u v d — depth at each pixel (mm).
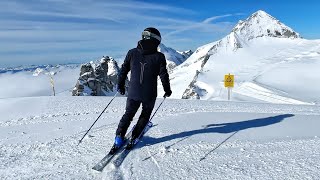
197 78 107438
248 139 5926
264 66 105750
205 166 4523
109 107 10016
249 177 4055
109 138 6020
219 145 5531
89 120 7859
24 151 5383
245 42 159125
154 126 6906
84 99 12320
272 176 4043
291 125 7094
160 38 5355
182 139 5891
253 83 63812
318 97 56750
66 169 4500
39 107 9930
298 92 65438
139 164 4621
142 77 5184
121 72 5387
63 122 7668
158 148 5344
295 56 116938
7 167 4641
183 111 9273
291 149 5227
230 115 8312
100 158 4926
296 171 4160
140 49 5258
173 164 4617
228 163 4621
